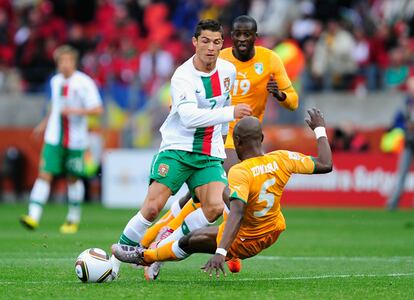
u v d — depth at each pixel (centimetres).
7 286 2797
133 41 9000
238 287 2773
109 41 8950
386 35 8388
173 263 3675
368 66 8256
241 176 2647
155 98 7850
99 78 8394
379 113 7931
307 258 3906
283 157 2733
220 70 3006
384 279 3062
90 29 9544
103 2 9588
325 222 6012
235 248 2783
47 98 8338
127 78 8356
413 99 6631
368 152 7438
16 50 9025
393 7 8725
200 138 3012
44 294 2605
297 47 8162
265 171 2689
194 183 3033
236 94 3678
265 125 7550
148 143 7806
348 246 4491
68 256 3875
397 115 6956
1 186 8162
